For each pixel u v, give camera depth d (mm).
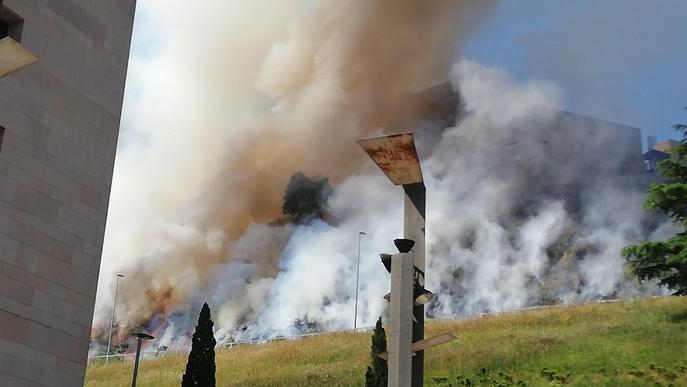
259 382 46906
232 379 47938
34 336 22375
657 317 37094
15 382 21641
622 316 38500
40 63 23703
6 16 23188
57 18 24500
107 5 26516
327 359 46812
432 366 40438
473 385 38000
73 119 24625
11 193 22312
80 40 25250
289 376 46500
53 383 22719
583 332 38438
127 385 52875
